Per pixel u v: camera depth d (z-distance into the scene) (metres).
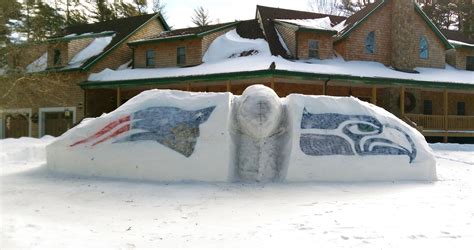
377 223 6.92
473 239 6.00
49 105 29.03
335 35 27.19
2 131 30.84
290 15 28.88
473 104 30.50
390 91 26.89
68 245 5.64
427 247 5.62
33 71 28.27
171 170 10.95
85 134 12.09
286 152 11.17
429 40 29.52
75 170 11.89
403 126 12.61
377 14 28.03
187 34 26.36
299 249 5.55
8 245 5.48
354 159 11.32
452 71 29.23
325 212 7.79
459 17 48.22
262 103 11.17
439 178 12.08
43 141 18.59
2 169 12.90
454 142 26.94
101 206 8.39
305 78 22.11
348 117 11.99
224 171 10.78
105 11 43.59
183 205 8.49
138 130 11.59
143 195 9.32
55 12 36.88
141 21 31.41
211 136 10.98
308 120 11.48
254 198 9.12
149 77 24.61
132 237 6.23
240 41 26.23
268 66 21.69
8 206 8.30
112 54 29.11
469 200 8.88
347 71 23.78
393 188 10.35
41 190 9.80
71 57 29.08
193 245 5.79
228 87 22.36
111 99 28.83
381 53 28.14
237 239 6.07
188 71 24.27
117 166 11.37
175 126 11.32
